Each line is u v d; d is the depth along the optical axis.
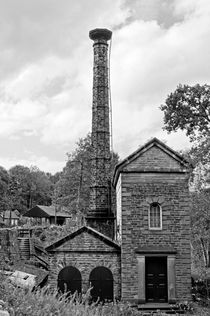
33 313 11.84
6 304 11.63
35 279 28.00
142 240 29.67
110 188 41.28
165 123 39.84
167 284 29.19
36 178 119.06
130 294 28.94
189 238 29.78
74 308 13.80
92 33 44.00
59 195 68.00
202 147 30.67
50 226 53.72
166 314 26.89
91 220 39.72
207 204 30.33
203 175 30.09
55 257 29.78
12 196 99.75
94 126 42.69
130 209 30.03
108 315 19.92
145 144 30.64
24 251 41.25
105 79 43.44
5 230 38.97
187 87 38.81
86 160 64.06
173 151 30.55
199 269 33.62
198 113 39.00
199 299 29.67
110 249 29.81
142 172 30.38
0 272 14.76
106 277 29.62
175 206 30.14
